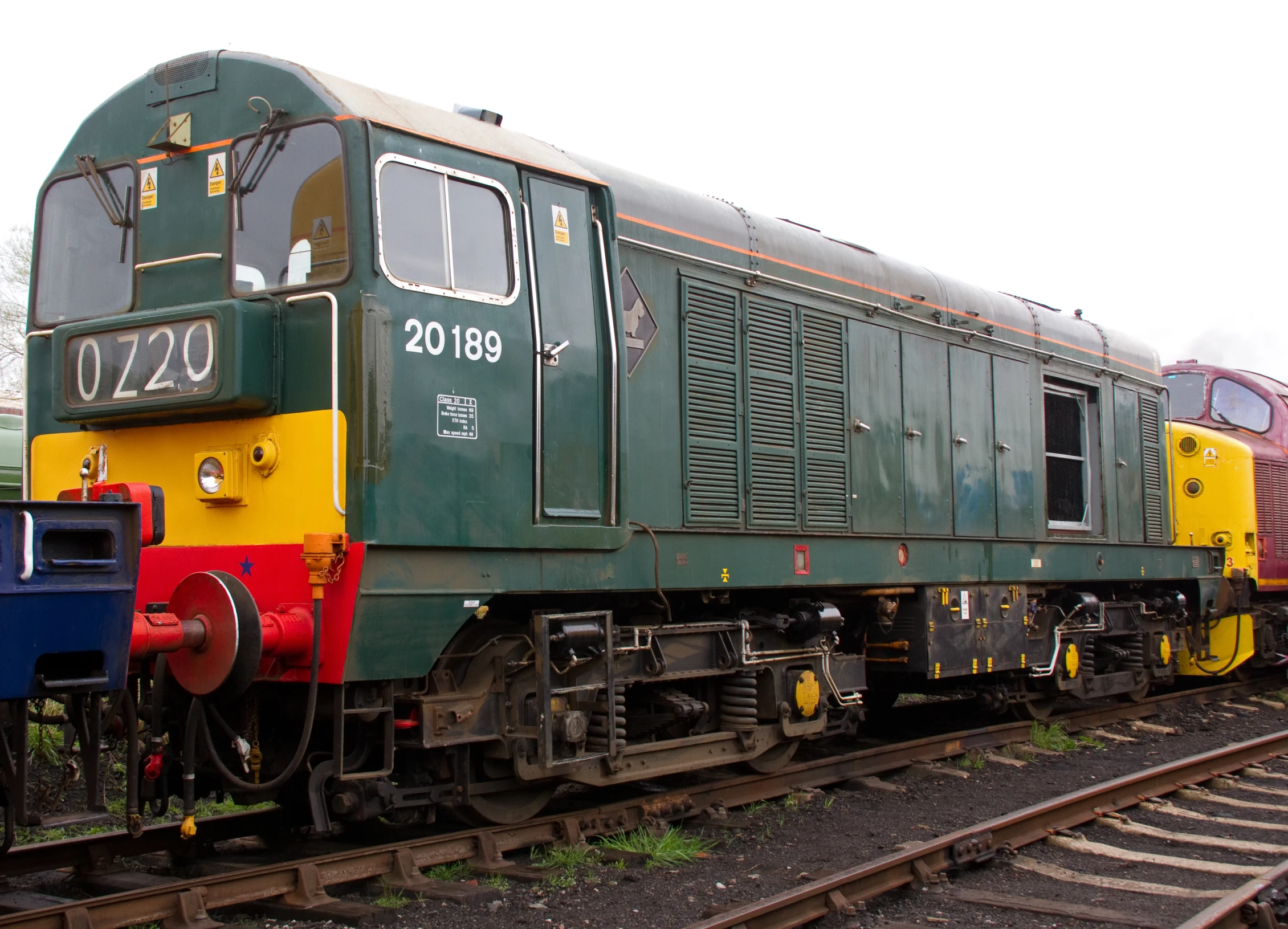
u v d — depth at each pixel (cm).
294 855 573
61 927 429
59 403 580
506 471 580
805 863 592
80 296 619
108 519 441
